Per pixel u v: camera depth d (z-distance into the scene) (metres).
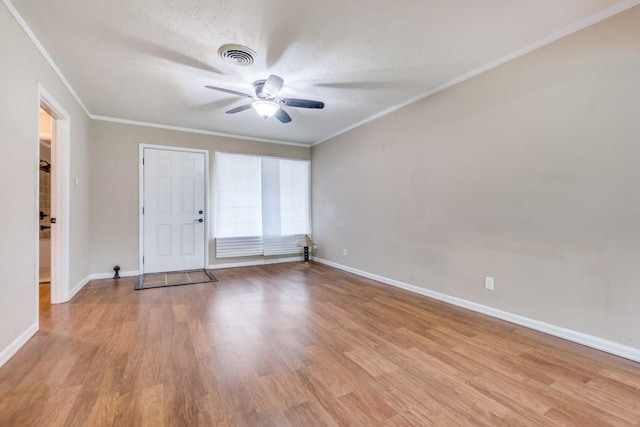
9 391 1.61
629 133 1.96
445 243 3.20
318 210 5.57
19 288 2.08
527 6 1.97
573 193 2.22
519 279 2.56
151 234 4.50
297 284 3.94
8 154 1.94
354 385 1.69
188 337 2.30
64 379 1.72
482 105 2.81
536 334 2.37
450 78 3.02
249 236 5.18
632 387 1.67
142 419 1.40
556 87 2.29
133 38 2.29
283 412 1.47
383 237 4.04
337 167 5.00
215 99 3.49
